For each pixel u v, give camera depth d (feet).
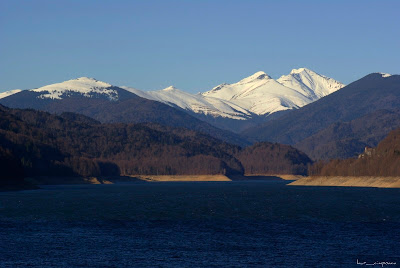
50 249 510.17
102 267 444.14
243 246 528.63
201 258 476.54
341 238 572.10
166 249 513.86
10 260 466.29
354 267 445.78
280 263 458.91
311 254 492.95
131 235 588.91
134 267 445.37
